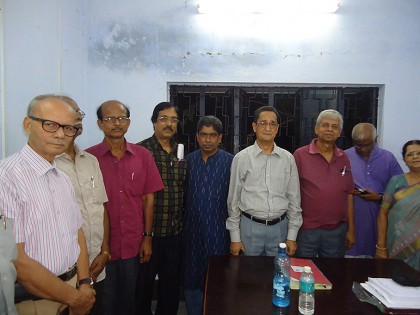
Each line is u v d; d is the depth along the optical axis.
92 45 2.59
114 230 1.83
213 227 2.11
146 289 2.08
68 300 1.20
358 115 2.73
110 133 1.78
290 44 2.58
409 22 2.53
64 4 2.26
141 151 1.96
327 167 2.08
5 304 1.00
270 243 1.97
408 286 1.28
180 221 2.17
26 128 1.17
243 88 2.74
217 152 2.18
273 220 1.97
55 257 1.18
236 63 2.60
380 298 1.24
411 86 2.58
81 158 1.64
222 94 2.75
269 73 2.61
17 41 2.02
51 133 1.14
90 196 1.62
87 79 2.62
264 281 1.44
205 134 2.08
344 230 2.14
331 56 2.58
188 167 2.19
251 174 1.97
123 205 1.84
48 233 1.16
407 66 2.56
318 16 2.54
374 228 2.42
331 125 2.02
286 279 1.25
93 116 2.64
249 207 1.96
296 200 2.02
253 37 2.58
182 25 2.58
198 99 2.74
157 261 2.09
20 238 1.08
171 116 2.05
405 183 2.05
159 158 2.08
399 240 2.02
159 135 2.09
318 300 1.27
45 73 2.14
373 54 2.56
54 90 2.19
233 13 2.55
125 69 2.61
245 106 2.76
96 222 1.63
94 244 1.63
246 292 1.33
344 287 1.38
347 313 1.18
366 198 2.32
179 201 2.12
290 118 2.76
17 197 1.08
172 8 2.57
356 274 1.51
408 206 1.98
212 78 2.62
